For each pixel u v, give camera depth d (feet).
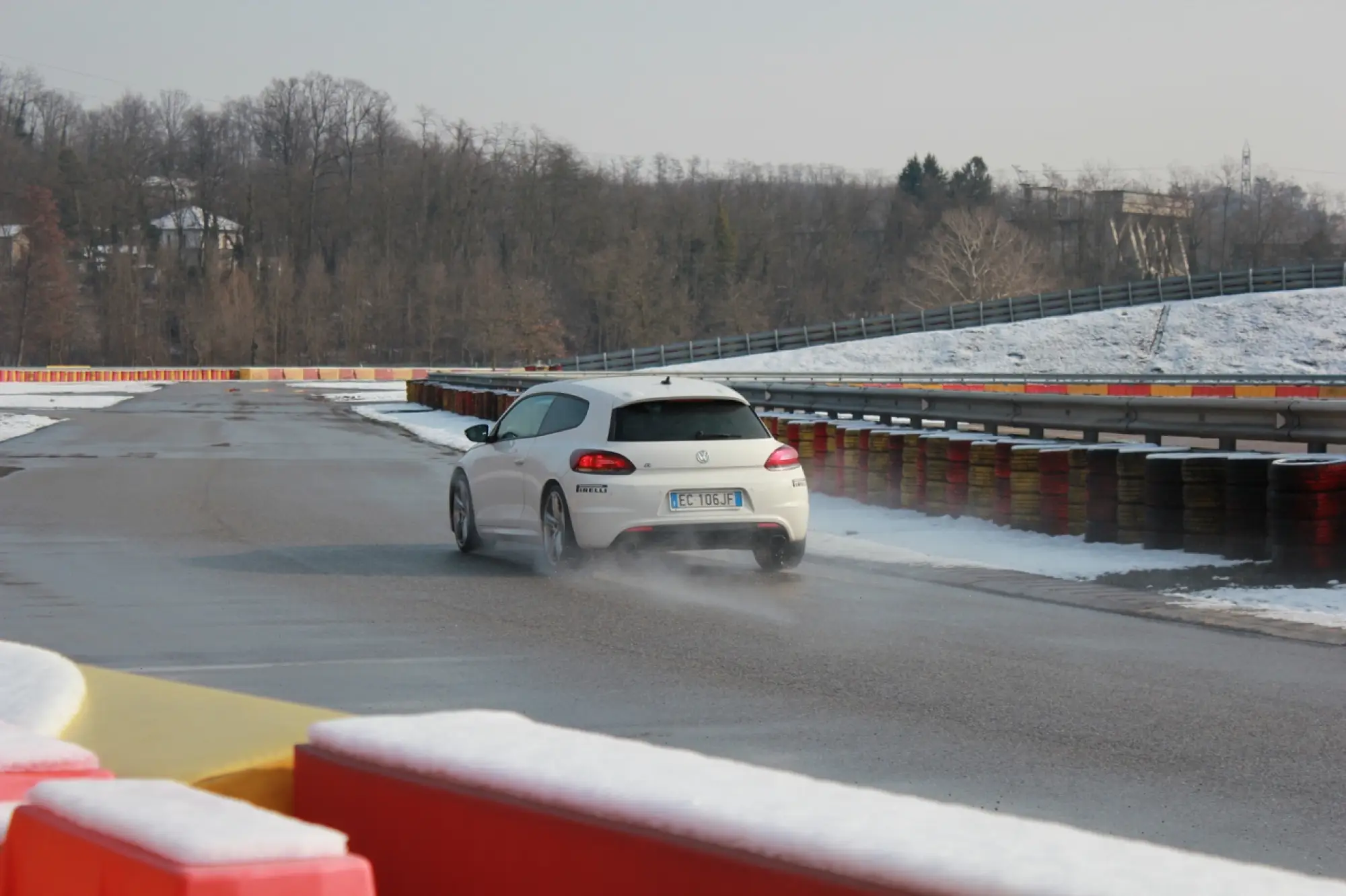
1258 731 22.91
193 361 485.56
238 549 47.47
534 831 6.66
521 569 42.93
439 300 501.56
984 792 19.13
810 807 5.76
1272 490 39.70
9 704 10.47
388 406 179.42
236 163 548.31
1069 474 48.62
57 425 127.13
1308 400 47.93
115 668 27.37
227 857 5.13
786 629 32.60
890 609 35.58
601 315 492.13
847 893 5.19
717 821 5.76
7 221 484.33
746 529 41.06
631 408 41.47
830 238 548.72
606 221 536.01
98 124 560.61
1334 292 274.57
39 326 456.86
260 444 103.96
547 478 41.83
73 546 47.96
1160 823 17.80
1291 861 16.26
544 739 7.62
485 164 542.98
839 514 57.67
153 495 65.98
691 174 588.50
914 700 25.08
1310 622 33.17
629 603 36.52
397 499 65.05
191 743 9.98
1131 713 24.13
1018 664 28.45
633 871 6.09
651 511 40.45
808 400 87.45
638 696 25.25
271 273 507.30
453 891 7.16
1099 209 538.88
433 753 7.47
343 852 5.33
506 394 127.13
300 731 10.43
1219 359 253.44
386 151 554.46
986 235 422.41
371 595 37.58
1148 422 55.47
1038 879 4.61
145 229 520.01
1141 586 38.68
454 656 29.07
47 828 5.92
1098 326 277.64
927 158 637.71
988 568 42.34
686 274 530.68
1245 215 570.87
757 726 23.00
